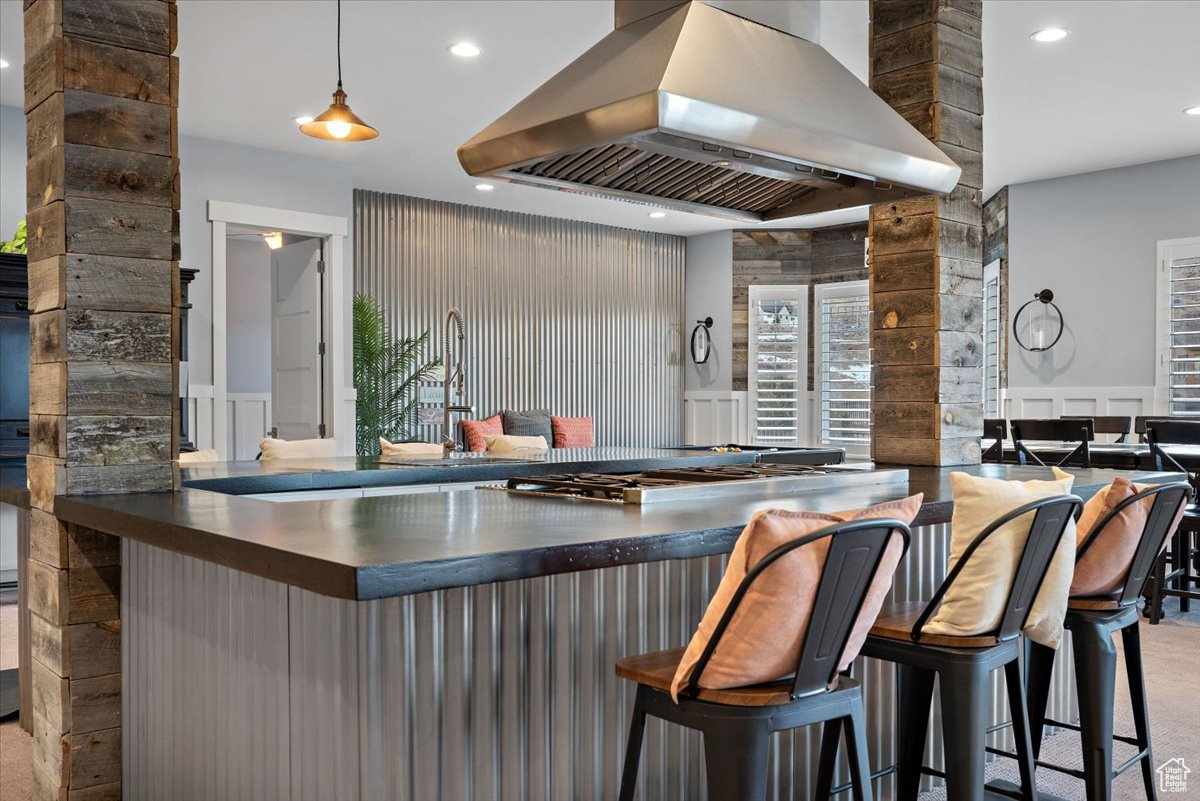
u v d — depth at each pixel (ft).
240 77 19.03
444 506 8.00
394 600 6.04
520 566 5.38
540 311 32.35
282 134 22.86
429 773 6.21
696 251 35.99
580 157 10.08
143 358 8.80
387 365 28.63
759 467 11.38
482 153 9.76
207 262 23.24
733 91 8.70
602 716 7.32
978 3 12.98
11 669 14.06
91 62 8.46
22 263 19.02
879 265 13.03
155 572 8.32
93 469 8.58
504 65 18.49
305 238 26.68
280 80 19.22
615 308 34.30
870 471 10.98
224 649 7.34
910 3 12.51
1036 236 28.02
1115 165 26.21
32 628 9.32
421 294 29.60
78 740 8.68
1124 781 9.86
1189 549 18.13
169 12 8.87
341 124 14.51
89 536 8.72
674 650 6.61
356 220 28.35
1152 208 25.90
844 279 33.83
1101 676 8.00
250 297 33.47
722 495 8.91
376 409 27.71
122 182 8.64
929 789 9.87
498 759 6.65
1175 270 25.50
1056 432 20.22
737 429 34.86
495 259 31.32
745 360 34.88
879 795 9.55
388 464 12.79
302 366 26.21
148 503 7.99
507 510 7.68
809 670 5.55
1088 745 8.06
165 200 8.87
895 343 12.87
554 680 7.00
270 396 26.35
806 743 8.79
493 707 6.60
